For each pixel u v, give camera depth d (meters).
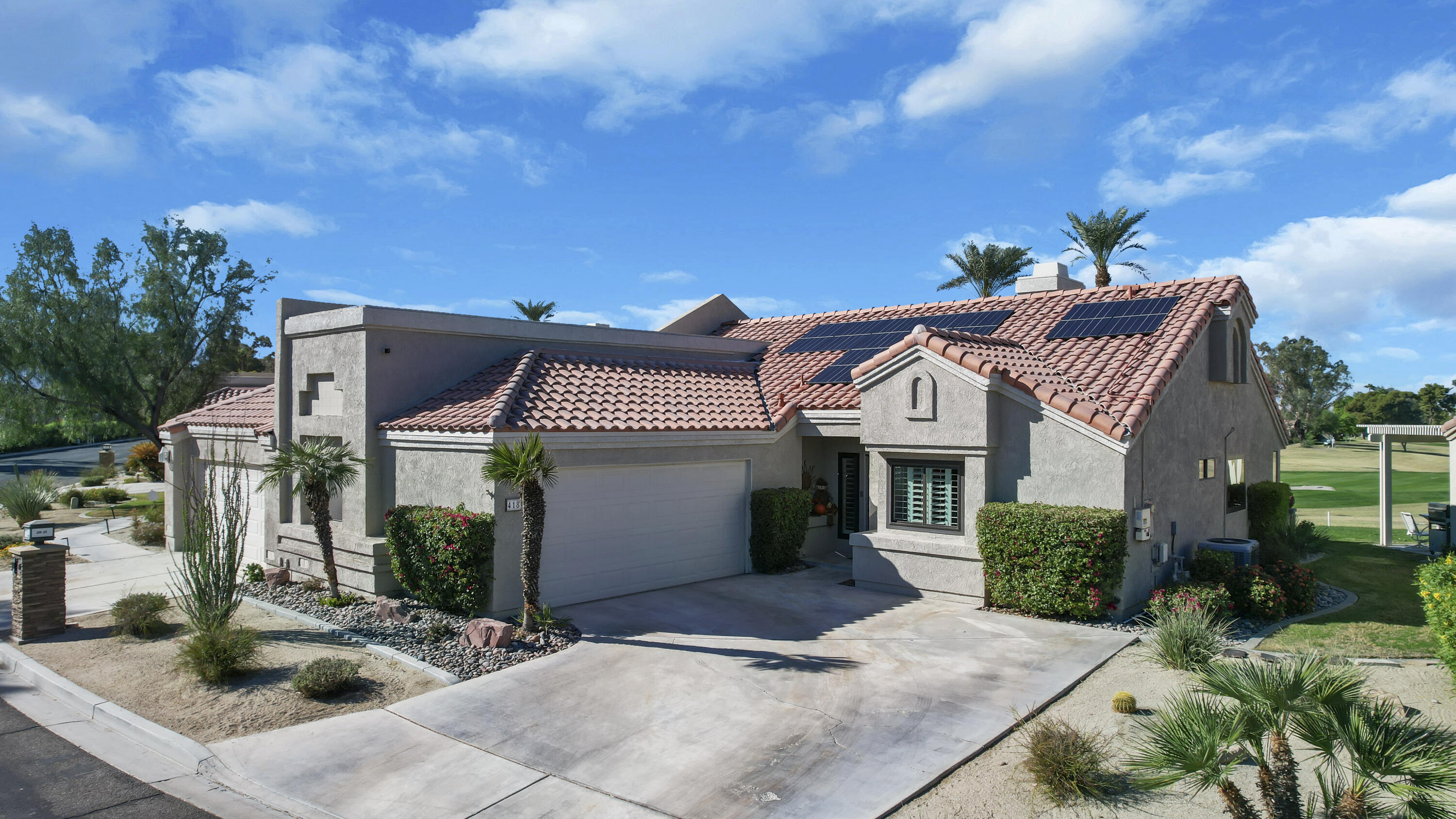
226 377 43.59
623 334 18.25
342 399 15.10
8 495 26.33
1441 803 5.71
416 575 12.96
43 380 39.12
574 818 6.91
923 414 14.21
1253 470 18.19
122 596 15.17
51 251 38.97
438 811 7.06
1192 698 7.21
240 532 12.04
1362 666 10.20
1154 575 13.35
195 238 42.16
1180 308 15.95
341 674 9.69
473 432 12.65
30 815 7.09
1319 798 6.59
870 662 10.70
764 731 8.56
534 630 11.76
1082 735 7.83
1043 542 12.45
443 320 15.24
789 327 23.97
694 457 15.32
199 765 8.04
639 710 9.16
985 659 10.76
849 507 18.45
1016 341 16.88
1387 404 102.00
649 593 14.58
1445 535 19.88
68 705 9.94
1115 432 12.33
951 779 7.49
